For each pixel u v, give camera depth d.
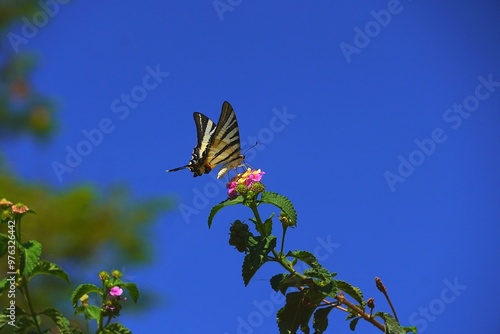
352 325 5.17
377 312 5.09
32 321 4.70
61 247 12.06
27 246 4.73
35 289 9.78
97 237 12.14
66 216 12.02
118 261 12.26
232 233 5.16
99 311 5.05
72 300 5.01
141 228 12.54
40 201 12.14
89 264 12.19
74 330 4.75
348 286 5.24
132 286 5.12
